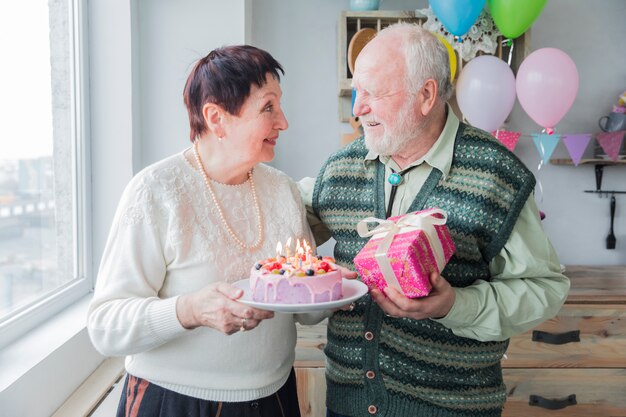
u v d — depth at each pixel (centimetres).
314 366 211
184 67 232
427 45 120
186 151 120
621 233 282
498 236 120
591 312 216
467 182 122
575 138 250
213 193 116
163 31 231
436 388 121
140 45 230
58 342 153
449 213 121
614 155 262
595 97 278
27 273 167
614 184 280
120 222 109
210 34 232
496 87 228
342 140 273
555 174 280
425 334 120
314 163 278
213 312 96
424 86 120
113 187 215
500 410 128
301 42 273
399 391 121
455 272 122
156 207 109
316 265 108
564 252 283
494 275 128
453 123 127
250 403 112
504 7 223
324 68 274
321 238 148
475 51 246
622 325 216
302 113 276
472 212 120
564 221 282
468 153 124
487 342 124
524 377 217
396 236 106
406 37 121
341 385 128
